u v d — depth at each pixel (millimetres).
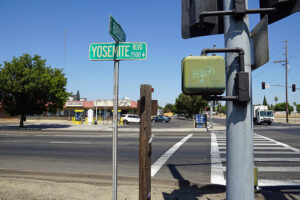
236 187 2078
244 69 2119
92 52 3021
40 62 24422
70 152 9648
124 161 7867
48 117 46562
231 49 2125
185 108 65625
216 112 132250
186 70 2047
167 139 14266
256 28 2186
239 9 2117
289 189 4996
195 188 4996
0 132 19766
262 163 7410
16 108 24469
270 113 33406
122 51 2949
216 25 2400
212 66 2023
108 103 47188
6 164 7441
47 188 4840
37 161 7895
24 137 15688
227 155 2184
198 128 24891
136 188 4871
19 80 23375
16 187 4898
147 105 3158
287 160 7816
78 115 37219
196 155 8836
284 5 2100
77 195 4395
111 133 18734
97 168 6863
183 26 2477
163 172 6352
